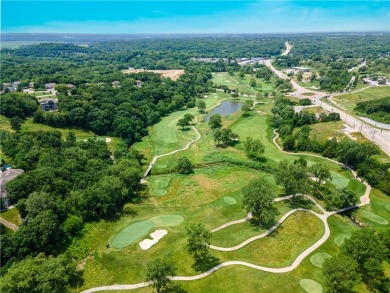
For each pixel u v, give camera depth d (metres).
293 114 161.50
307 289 61.00
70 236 75.69
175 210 89.88
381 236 70.88
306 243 74.44
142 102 180.75
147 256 70.88
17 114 142.50
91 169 99.12
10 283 53.84
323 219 83.50
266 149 132.62
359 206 90.25
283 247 73.19
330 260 58.12
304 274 64.81
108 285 63.09
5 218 78.69
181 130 158.88
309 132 145.38
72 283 63.19
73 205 83.06
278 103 192.25
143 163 121.69
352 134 140.00
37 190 83.12
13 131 131.25
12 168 96.81
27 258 63.00
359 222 84.25
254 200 77.38
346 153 111.25
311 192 95.88
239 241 75.19
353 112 177.62
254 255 70.81
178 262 68.75
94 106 156.88
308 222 81.94
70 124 149.38
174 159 124.94
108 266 68.12
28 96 161.00
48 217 71.19
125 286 62.81
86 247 73.62
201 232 66.31
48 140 118.00
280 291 60.66
